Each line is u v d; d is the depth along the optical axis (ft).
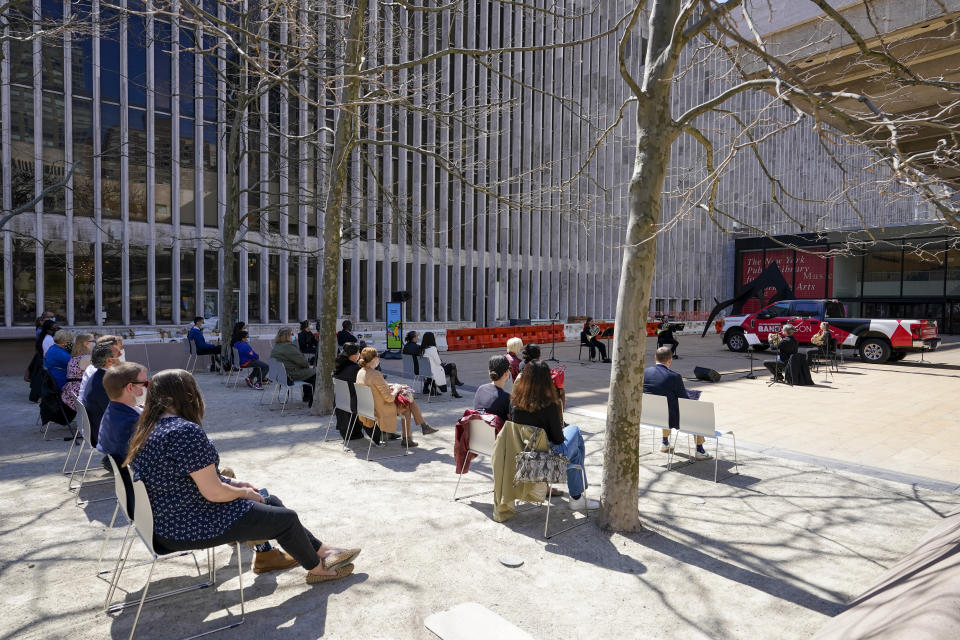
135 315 74.49
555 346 82.69
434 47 87.35
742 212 135.64
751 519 17.10
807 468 22.53
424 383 38.55
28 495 18.40
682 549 14.93
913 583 10.43
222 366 48.01
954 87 10.68
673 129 15.31
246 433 27.09
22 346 49.75
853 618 10.21
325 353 31.12
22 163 66.39
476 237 104.17
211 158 80.02
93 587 12.69
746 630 11.22
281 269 85.25
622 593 12.61
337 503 17.97
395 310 64.44
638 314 15.58
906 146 44.55
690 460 23.49
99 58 70.03
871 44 29.91
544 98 106.42
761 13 31.42
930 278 114.83
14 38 28.22
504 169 102.12
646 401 22.77
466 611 11.69
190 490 10.67
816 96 11.37
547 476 15.33
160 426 10.57
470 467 21.99
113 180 72.49
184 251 78.28
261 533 11.53
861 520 17.06
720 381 47.06
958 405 36.11
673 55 14.75
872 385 44.68
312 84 74.95
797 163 140.05
